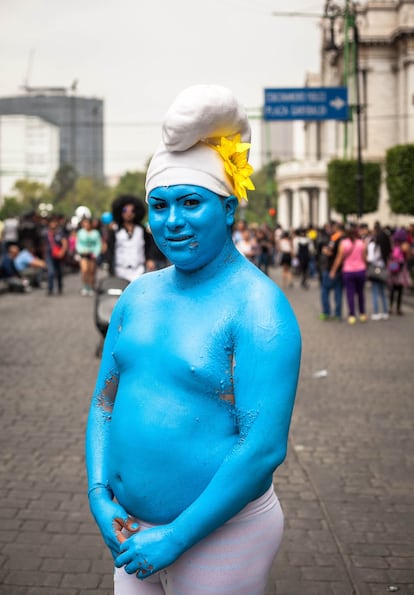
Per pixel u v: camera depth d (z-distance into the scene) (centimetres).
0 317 1366
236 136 194
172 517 186
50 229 1817
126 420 190
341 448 586
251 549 190
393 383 829
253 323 185
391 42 5031
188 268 193
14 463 539
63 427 634
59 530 424
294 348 185
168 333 190
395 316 1453
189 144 187
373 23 5047
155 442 185
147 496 187
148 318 196
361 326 1296
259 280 193
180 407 185
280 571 379
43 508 455
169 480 185
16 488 488
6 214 11594
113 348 211
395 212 2361
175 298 197
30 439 598
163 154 192
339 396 765
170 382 187
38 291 1928
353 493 488
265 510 194
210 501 176
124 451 190
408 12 4844
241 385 183
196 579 188
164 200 191
